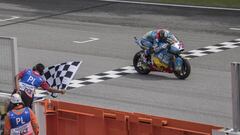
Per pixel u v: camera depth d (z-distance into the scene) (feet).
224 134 50.90
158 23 124.16
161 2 140.77
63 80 70.64
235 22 122.42
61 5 142.72
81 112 60.85
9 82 72.28
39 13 136.36
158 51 90.22
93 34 118.32
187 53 103.09
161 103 79.77
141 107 78.43
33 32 121.19
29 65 98.89
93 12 135.13
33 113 60.18
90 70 95.50
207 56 101.04
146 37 91.76
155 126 55.57
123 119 57.52
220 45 107.45
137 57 92.79
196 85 86.58
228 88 84.89
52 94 71.61
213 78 89.66
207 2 138.62
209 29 118.32
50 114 62.85
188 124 53.72
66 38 115.96
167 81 88.84
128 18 129.18
